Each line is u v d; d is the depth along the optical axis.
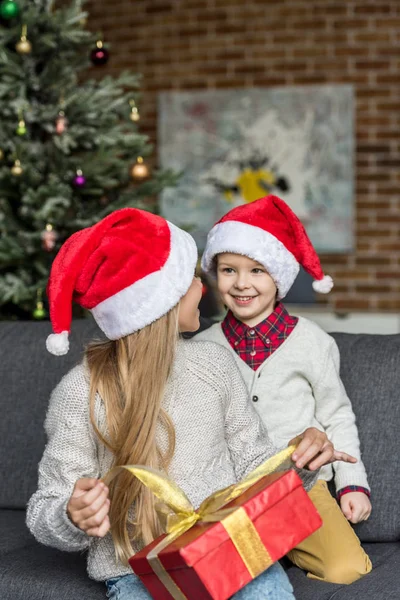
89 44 3.06
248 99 5.19
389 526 1.84
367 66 5.06
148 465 1.46
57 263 1.48
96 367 1.50
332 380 1.93
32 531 1.46
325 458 1.43
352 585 1.54
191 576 1.22
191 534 1.27
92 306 1.51
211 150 5.25
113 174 3.02
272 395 1.94
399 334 2.06
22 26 2.84
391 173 5.07
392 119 5.05
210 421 1.55
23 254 2.91
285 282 1.97
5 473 2.09
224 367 1.61
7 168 2.92
